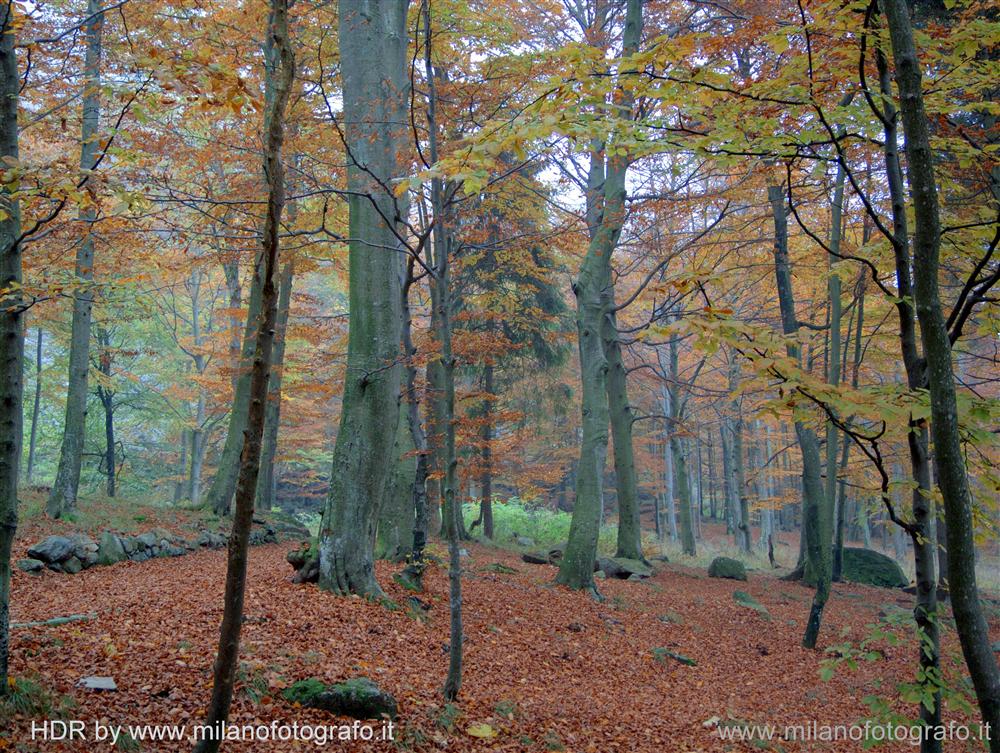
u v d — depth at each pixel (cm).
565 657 824
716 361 2494
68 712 429
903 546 2516
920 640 349
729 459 3259
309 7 998
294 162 977
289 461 2423
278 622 683
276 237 325
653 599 1274
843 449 1566
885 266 466
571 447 2817
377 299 844
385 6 839
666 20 1402
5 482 415
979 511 375
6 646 415
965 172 652
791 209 400
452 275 1554
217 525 1376
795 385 332
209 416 2231
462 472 1284
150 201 560
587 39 1326
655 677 826
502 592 1078
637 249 1691
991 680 277
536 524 2422
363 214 838
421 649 715
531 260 1522
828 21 394
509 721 587
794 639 1082
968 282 327
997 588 1873
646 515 4297
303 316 1588
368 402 836
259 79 961
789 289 1504
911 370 365
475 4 1153
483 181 350
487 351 1273
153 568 1002
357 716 511
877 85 417
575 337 1825
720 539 3478
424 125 891
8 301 423
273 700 511
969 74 401
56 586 819
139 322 2169
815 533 1620
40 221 429
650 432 3089
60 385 1938
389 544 1167
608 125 373
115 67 670
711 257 1562
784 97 408
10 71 440
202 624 643
